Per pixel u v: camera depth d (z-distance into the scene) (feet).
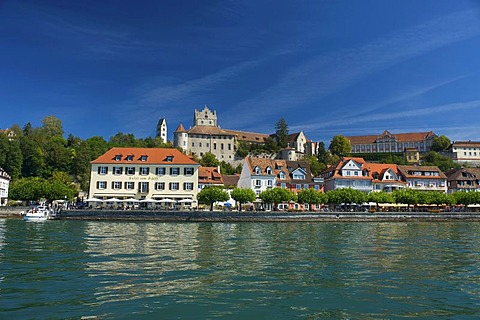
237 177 417.28
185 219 237.04
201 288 57.67
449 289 59.26
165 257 85.15
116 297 52.19
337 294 55.72
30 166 469.16
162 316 45.09
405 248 106.63
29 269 69.56
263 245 111.45
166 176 293.84
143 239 123.44
